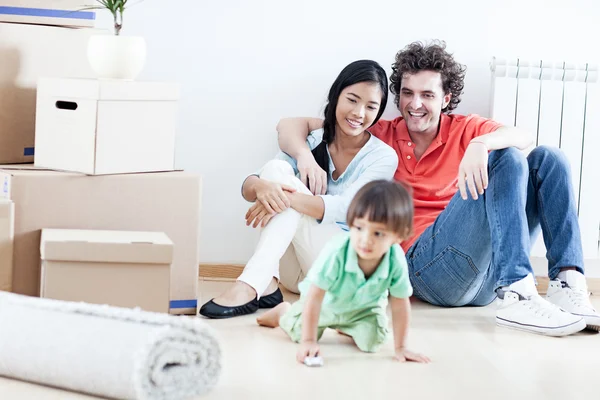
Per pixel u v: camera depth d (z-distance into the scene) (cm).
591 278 287
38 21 234
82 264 194
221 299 222
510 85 272
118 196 216
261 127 279
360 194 173
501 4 280
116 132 215
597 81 275
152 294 198
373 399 159
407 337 189
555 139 275
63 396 158
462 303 247
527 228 222
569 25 282
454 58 281
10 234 205
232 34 275
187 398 155
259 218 231
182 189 221
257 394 159
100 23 270
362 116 240
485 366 185
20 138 232
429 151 256
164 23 272
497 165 224
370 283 182
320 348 195
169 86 223
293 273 255
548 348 203
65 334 159
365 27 277
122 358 151
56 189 212
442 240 235
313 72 278
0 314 168
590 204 278
